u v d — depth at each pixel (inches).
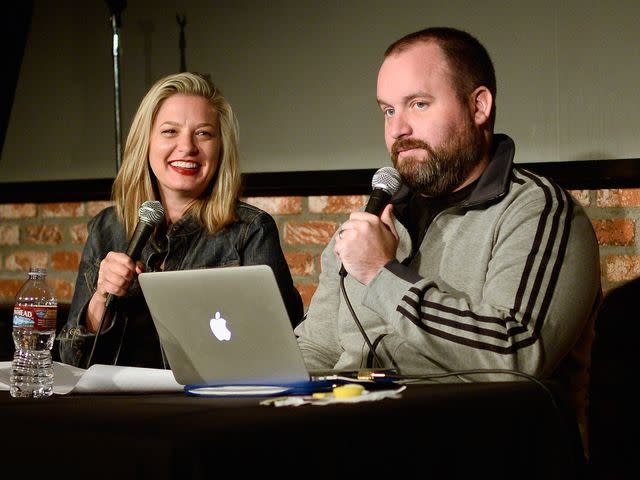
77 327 108.5
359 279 81.4
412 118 91.7
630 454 113.5
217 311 65.2
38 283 84.7
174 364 69.3
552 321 79.7
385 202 86.0
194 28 143.0
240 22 140.1
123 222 118.6
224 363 66.7
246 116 139.7
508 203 87.9
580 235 84.9
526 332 78.1
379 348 89.3
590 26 119.3
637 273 116.6
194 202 116.6
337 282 98.8
